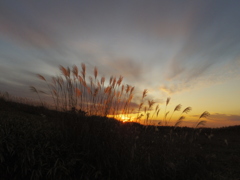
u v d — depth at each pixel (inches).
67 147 91.4
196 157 106.9
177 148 118.6
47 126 115.9
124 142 105.3
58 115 121.1
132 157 84.6
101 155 86.5
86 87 124.7
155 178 78.7
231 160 118.4
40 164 76.2
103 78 131.9
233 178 89.5
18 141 84.2
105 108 131.7
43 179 74.6
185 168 87.4
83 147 91.0
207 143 172.4
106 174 79.8
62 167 77.4
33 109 198.5
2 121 102.7
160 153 103.9
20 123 108.6
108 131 110.6
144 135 139.5
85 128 103.8
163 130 170.4
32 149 80.4
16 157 78.9
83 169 80.1
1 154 75.3
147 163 86.2
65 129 105.0
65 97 124.0
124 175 78.0
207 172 87.8
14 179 71.5
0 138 81.6
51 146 88.3
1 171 73.7
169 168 85.2
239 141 199.2
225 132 272.1
